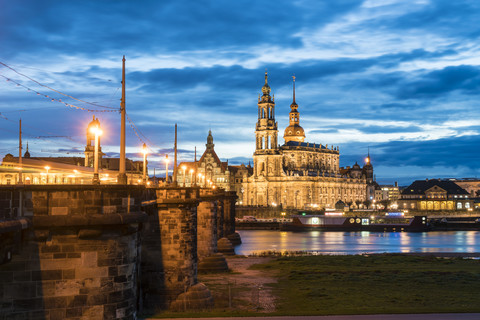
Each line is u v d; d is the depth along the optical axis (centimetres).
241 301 6706
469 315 5469
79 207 3209
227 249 12425
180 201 5825
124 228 3316
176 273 5869
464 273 9144
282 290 7581
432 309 5897
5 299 3150
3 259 2973
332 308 6212
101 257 3281
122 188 3319
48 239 3194
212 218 9525
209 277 8769
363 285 7988
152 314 5575
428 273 9175
